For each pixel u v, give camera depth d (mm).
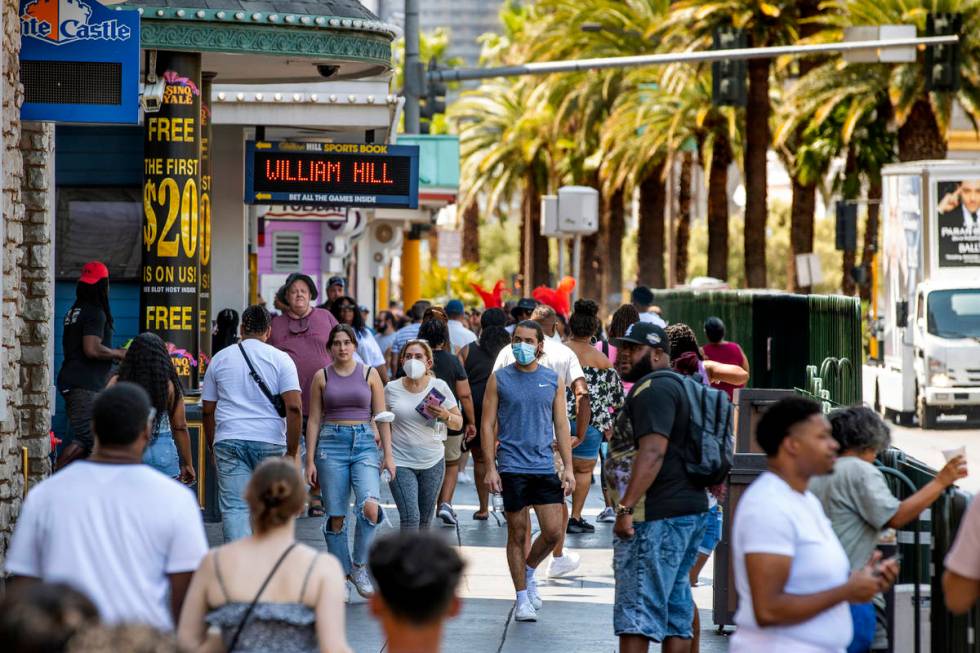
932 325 79250
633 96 114938
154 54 34531
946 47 62406
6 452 25453
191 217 35438
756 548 15312
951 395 78500
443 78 71562
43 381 30500
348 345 28641
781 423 15602
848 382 46031
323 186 46312
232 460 27312
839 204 103000
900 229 83500
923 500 19203
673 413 21125
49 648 8703
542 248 166125
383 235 105875
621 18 113062
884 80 95125
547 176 158000
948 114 90438
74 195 45750
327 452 28641
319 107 50781
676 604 21875
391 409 30125
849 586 15312
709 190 115688
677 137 112125
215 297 52812
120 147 45656
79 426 30125
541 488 27938
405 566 11008
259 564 14344
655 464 20891
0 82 24562
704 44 95188
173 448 25000
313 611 14312
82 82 27938
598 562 34625
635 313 38000
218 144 52719
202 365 39094
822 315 51438
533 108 135500
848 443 19625
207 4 34344
